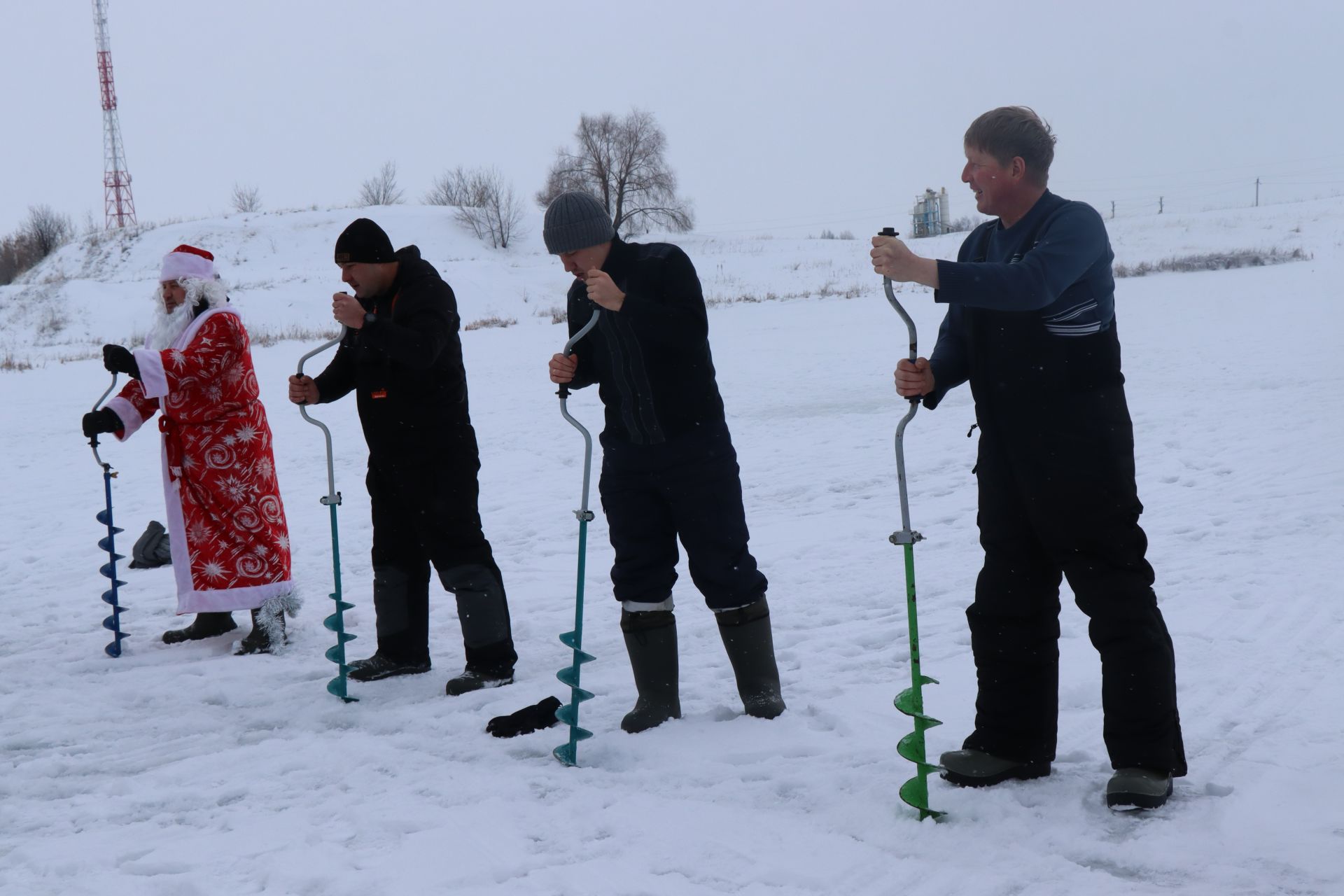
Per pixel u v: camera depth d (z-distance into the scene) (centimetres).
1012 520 327
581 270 398
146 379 510
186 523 541
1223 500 728
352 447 1202
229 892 294
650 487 405
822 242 6219
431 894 286
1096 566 314
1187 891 263
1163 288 2727
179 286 547
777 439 1121
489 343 2522
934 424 1134
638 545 409
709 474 402
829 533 741
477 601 474
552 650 530
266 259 5991
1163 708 310
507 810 337
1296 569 558
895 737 382
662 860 299
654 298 393
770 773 358
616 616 588
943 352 339
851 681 452
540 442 1194
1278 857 275
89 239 6594
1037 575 330
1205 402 1118
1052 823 304
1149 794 304
